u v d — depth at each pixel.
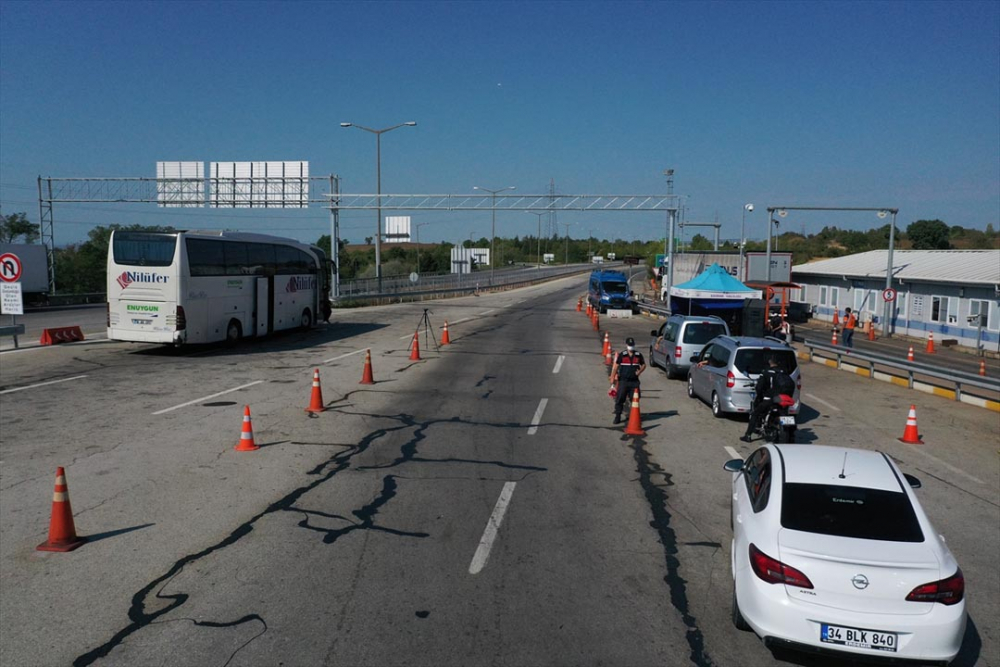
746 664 5.62
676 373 21.08
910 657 5.21
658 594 6.83
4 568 7.12
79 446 11.93
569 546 7.99
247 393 17.20
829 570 5.40
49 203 51.59
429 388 18.58
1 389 17.19
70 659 5.45
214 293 24.75
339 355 25.06
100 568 7.14
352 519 8.68
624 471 11.18
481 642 5.80
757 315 31.42
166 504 9.11
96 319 38.91
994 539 8.69
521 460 11.67
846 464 6.54
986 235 119.56
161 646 5.66
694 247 117.06
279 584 6.82
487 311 52.59
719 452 12.56
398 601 6.50
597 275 54.06
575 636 5.96
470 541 8.04
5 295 23.92
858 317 47.91
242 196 51.75
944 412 17.12
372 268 94.94
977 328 36.38
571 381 20.66
